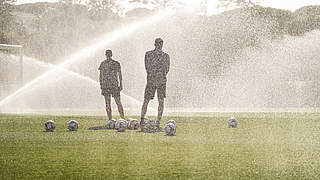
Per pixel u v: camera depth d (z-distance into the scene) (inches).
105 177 291.3
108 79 629.0
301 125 632.4
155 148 410.6
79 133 532.7
